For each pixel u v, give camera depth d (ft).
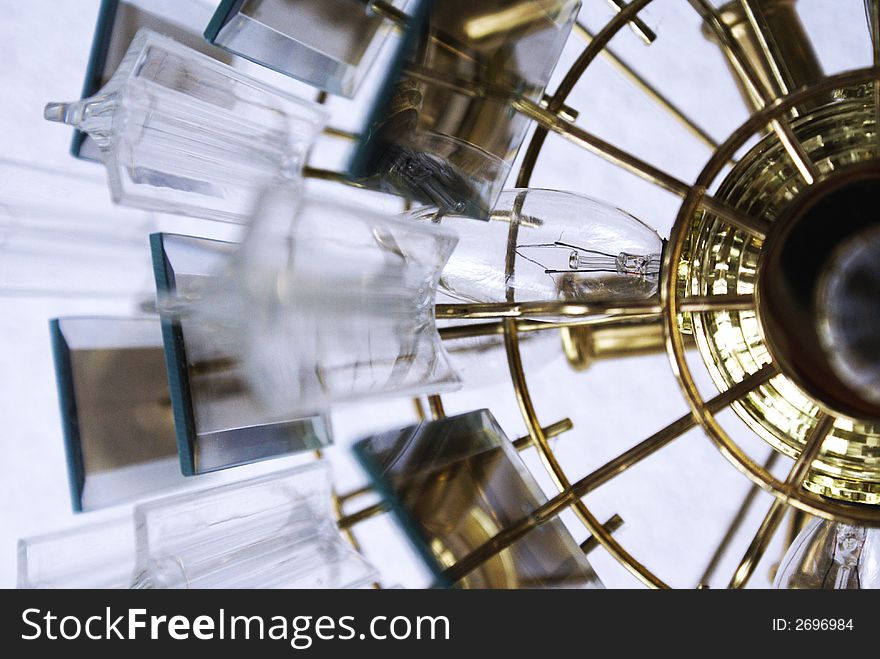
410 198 2.81
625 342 3.81
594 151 2.57
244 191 2.30
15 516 5.32
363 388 2.05
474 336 3.43
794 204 2.17
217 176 2.29
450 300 3.10
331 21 2.45
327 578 2.52
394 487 2.68
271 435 2.15
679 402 5.15
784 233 2.14
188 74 2.33
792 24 3.16
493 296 2.99
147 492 2.30
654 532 4.99
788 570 2.91
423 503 2.66
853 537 2.78
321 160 3.42
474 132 2.63
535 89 2.62
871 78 2.31
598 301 2.59
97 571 2.38
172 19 2.73
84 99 2.31
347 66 2.58
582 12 3.46
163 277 1.99
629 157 2.51
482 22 2.45
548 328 3.56
